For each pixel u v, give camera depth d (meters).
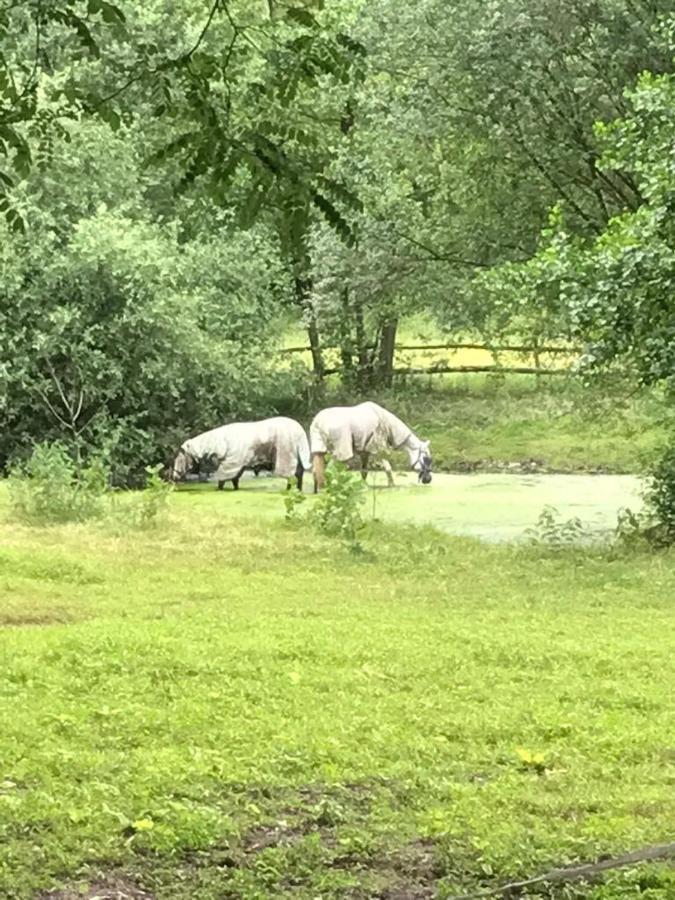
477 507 20.72
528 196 23.64
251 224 6.34
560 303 15.72
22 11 7.13
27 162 6.55
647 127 15.55
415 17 22.86
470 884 5.07
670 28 17.20
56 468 17.94
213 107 6.36
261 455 25.27
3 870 5.05
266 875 5.11
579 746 7.00
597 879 5.11
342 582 13.33
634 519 16.83
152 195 29.64
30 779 6.11
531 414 29.62
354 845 5.41
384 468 24.16
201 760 6.43
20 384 26.06
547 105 22.34
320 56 6.66
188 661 8.79
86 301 26.61
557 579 13.68
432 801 6.00
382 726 7.25
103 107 7.09
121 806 5.72
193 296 27.55
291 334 36.34
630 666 9.08
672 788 6.25
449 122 23.16
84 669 8.56
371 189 26.08
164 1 17.50
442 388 33.59
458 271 26.36
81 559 14.02
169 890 4.98
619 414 19.92
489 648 9.53
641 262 14.37
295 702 7.80
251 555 14.89
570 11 21.52
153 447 27.14
